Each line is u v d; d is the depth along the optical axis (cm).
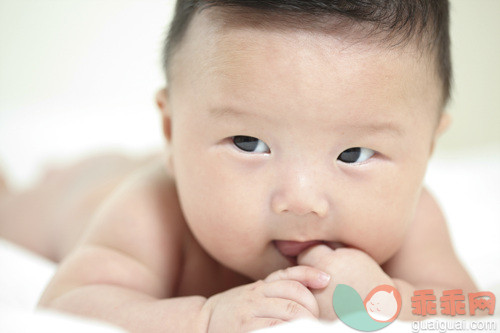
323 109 34
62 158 66
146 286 41
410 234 44
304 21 35
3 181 63
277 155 36
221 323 34
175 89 39
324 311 34
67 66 98
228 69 35
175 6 41
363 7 35
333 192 36
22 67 97
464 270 44
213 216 37
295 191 35
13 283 43
